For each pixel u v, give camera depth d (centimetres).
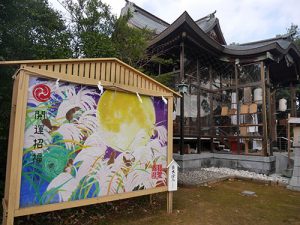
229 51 954
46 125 315
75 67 346
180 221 395
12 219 281
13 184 284
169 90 452
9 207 280
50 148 317
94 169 353
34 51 520
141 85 418
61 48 552
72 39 635
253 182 734
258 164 855
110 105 377
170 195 436
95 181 353
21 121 294
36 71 306
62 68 334
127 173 388
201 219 407
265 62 948
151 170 419
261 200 534
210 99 1034
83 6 664
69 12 655
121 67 394
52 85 324
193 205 483
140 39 707
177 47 898
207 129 1008
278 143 1328
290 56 1040
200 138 956
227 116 1021
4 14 460
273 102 1238
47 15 575
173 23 811
